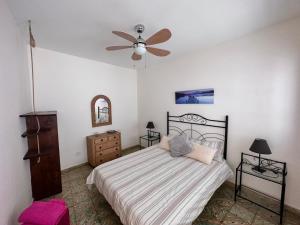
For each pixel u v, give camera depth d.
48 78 2.87
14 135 1.54
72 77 3.19
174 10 1.62
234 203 2.16
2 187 1.12
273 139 2.09
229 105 2.53
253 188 2.35
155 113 3.98
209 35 2.25
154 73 3.90
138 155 2.70
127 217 1.43
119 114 4.14
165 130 3.74
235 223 1.82
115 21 1.82
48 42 2.47
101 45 2.60
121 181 1.87
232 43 2.42
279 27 1.95
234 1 1.49
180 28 2.02
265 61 2.10
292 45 1.88
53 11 1.61
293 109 1.92
